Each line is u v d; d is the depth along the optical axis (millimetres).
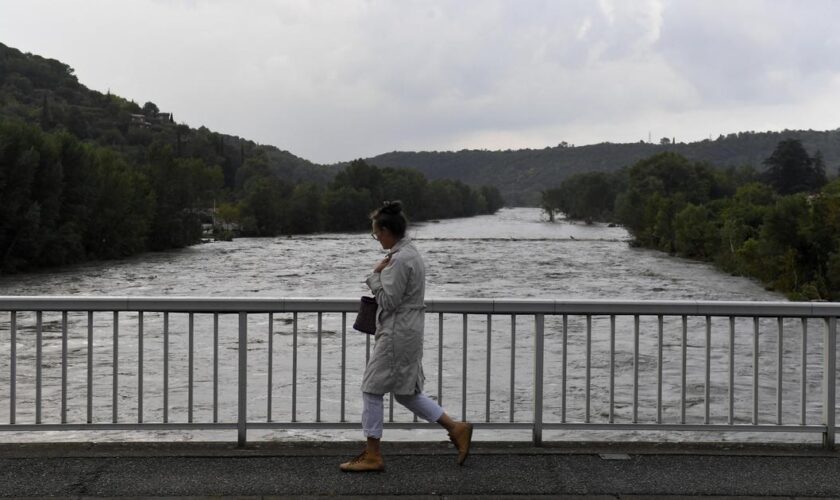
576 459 5863
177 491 5133
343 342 6191
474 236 113625
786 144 138375
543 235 119000
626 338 22641
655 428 6211
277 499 5023
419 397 5660
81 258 62594
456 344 20969
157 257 69125
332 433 10328
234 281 45719
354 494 5109
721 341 22250
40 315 6062
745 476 5523
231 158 198500
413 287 5492
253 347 20094
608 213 177000
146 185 78875
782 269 45156
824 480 5457
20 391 15117
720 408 14258
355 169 163375
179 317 26375
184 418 12789
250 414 13000
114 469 5551
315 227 131125
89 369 6109
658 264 63125
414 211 188500
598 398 14961
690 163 128250
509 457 5902
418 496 5082
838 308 6109
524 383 16000
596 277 49781
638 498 5102
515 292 40062
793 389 15930
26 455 5852
